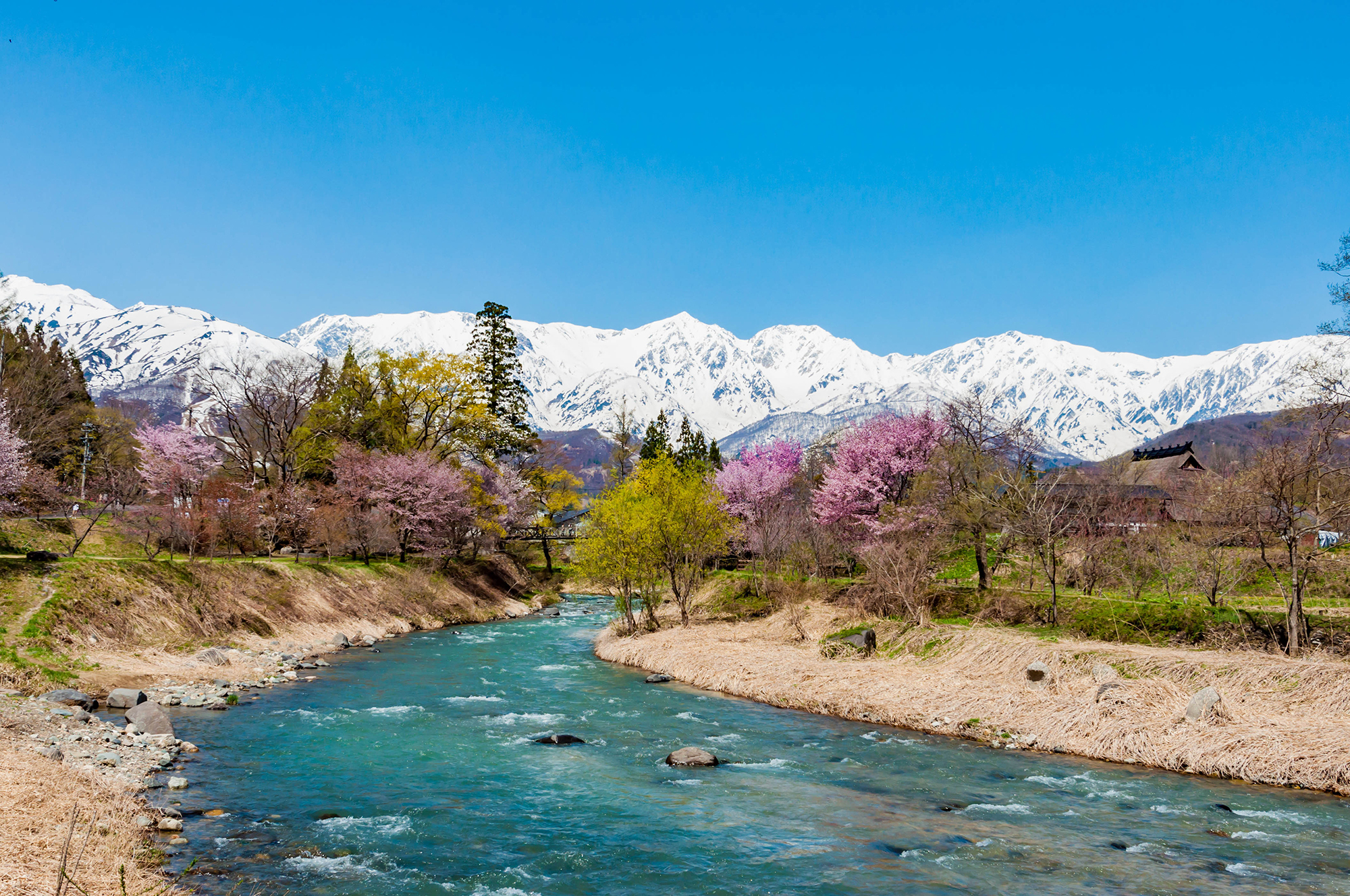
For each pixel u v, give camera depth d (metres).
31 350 61.59
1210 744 18.33
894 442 44.06
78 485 59.47
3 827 10.97
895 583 33.50
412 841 13.62
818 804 16.05
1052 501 34.88
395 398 61.59
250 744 19.80
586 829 14.44
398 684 29.39
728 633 37.78
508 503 71.25
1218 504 29.25
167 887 10.67
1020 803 16.08
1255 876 12.31
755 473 65.44
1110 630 27.56
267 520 48.69
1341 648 23.42
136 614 29.86
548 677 31.84
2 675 21.86
